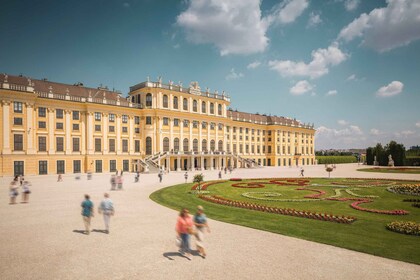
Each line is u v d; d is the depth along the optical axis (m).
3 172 57.31
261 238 14.41
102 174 64.81
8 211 21.11
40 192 31.89
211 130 94.25
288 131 127.69
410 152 131.50
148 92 80.94
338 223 17.42
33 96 60.88
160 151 79.81
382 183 41.06
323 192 32.03
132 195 30.00
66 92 68.25
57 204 24.09
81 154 68.94
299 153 132.25
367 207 23.17
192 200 26.94
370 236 14.61
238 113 114.44
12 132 58.62
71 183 42.50
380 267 10.67
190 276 9.95
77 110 68.75
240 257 11.76
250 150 113.94
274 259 11.52
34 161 61.22
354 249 12.62
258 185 39.69
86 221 15.26
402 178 49.59
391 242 13.55
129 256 11.91
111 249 12.77
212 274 10.10
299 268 10.61
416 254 11.94
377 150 110.69
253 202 26.00
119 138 75.31
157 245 13.33
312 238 14.30
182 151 81.81
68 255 12.02
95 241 13.93
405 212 20.39
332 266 10.79
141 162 72.81
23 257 11.80
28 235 14.95
